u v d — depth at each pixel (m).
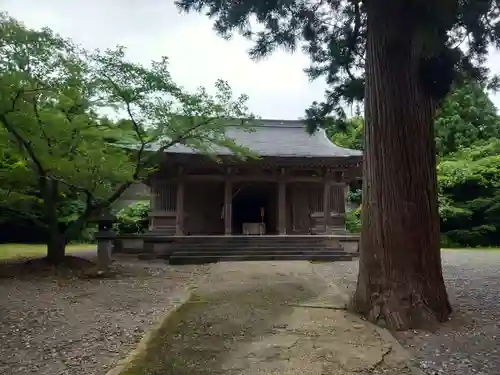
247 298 7.31
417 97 5.97
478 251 18.97
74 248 20.08
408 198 5.79
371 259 5.96
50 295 7.73
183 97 11.20
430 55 5.74
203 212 20.06
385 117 5.91
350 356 4.39
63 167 9.98
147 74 10.47
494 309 6.40
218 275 10.03
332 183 18.78
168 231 18.64
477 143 27.23
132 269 11.50
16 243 22.42
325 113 9.40
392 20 5.73
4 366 4.14
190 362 4.27
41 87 9.77
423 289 5.70
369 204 6.06
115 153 11.76
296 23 8.08
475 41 7.05
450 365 4.16
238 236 15.11
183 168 17.16
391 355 4.43
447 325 5.50
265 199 22.88
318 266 12.16
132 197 15.12
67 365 4.20
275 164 17.27
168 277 10.09
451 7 5.31
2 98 9.23
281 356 4.42
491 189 24.08
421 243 5.79
